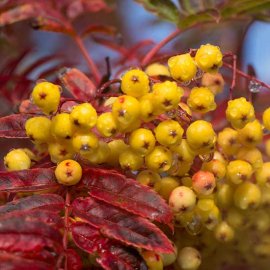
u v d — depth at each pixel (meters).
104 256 0.30
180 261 0.35
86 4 0.48
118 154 0.34
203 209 0.34
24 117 0.34
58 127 0.32
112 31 0.48
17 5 0.46
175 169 0.34
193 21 0.42
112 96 0.34
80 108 0.32
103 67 0.48
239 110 0.33
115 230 0.30
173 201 0.33
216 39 0.55
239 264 0.37
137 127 0.33
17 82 0.45
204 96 0.33
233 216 0.36
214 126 0.40
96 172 0.32
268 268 0.37
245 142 0.35
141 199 0.31
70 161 0.32
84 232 0.30
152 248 0.30
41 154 0.36
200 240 0.36
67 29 0.46
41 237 0.29
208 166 0.34
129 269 0.30
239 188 0.35
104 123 0.32
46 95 0.32
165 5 0.43
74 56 0.54
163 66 0.38
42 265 0.28
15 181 0.32
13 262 0.27
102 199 0.31
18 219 0.29
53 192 0.33
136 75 0.32
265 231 0.36
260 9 0.42
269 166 0.36
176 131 0.32
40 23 0.46
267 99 0.46
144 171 0.33
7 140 0.44
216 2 0.46
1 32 0.50
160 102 0.32
